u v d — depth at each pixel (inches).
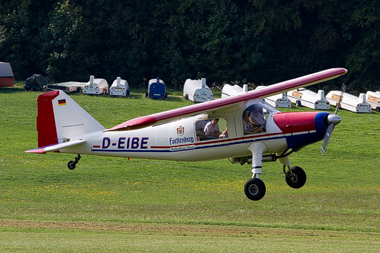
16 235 1688.0
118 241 1568.7
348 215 2600.9
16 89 7637.8
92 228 1961.1
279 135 2124.8
